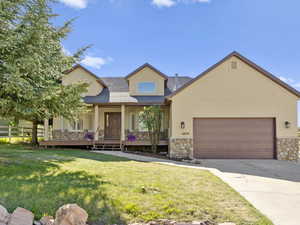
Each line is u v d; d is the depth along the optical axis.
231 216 3.71
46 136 14.85
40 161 8.01
